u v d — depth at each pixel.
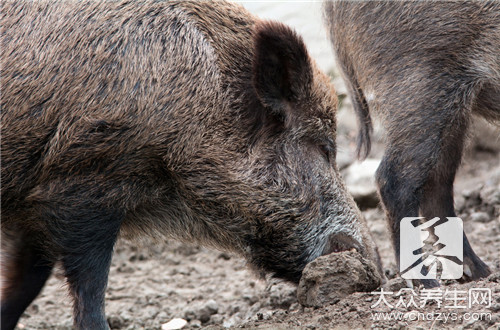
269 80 6.83
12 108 6.48
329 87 7.49
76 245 6.69
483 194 11.12
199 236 7.42
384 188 8.00
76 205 6.59
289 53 6.76
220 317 8.63
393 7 7.87
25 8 6.71
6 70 6.52
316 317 6.68
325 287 6.90
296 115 7.15
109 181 6.64
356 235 7.43
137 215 7.24
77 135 6.47
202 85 6.80
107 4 6.76
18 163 6.56
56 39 6.59
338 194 7.41
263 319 7.23
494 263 8.64
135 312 9.20
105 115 6.49
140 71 6.61
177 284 10.05
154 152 6.70
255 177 7.03
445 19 7.70
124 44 6.63
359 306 6.63
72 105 6.48
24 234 6.95
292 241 7.22
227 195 6.99
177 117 6.68
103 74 6.53
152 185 6.89
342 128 13.62
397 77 7.93
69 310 9.40
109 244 6.80
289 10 14.62
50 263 7.03
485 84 7.97
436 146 7.87
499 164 12.34
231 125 6.95
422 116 7.85
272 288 8.84
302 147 7.23
